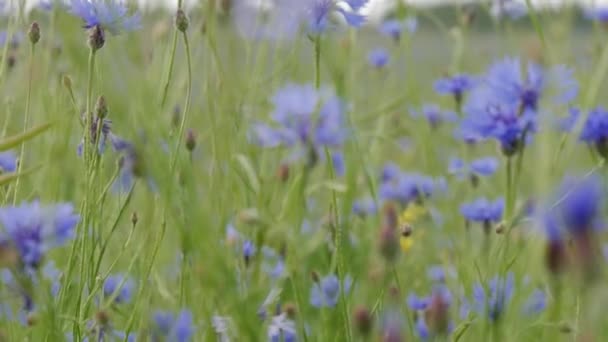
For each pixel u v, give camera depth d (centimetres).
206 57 144
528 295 124
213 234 124
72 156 146
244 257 131
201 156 150
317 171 154
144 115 124
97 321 125
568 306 131
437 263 154
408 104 178
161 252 140
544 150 114
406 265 145
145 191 141
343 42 157
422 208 153
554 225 109
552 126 118
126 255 141
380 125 164
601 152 126
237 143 141
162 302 138
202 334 128
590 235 107
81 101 146
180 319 126
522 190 146
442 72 176
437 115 178
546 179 111
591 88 124
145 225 140
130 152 128
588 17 175
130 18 128
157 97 139
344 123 125
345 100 132
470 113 125
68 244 138
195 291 131
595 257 108
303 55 165
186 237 122
